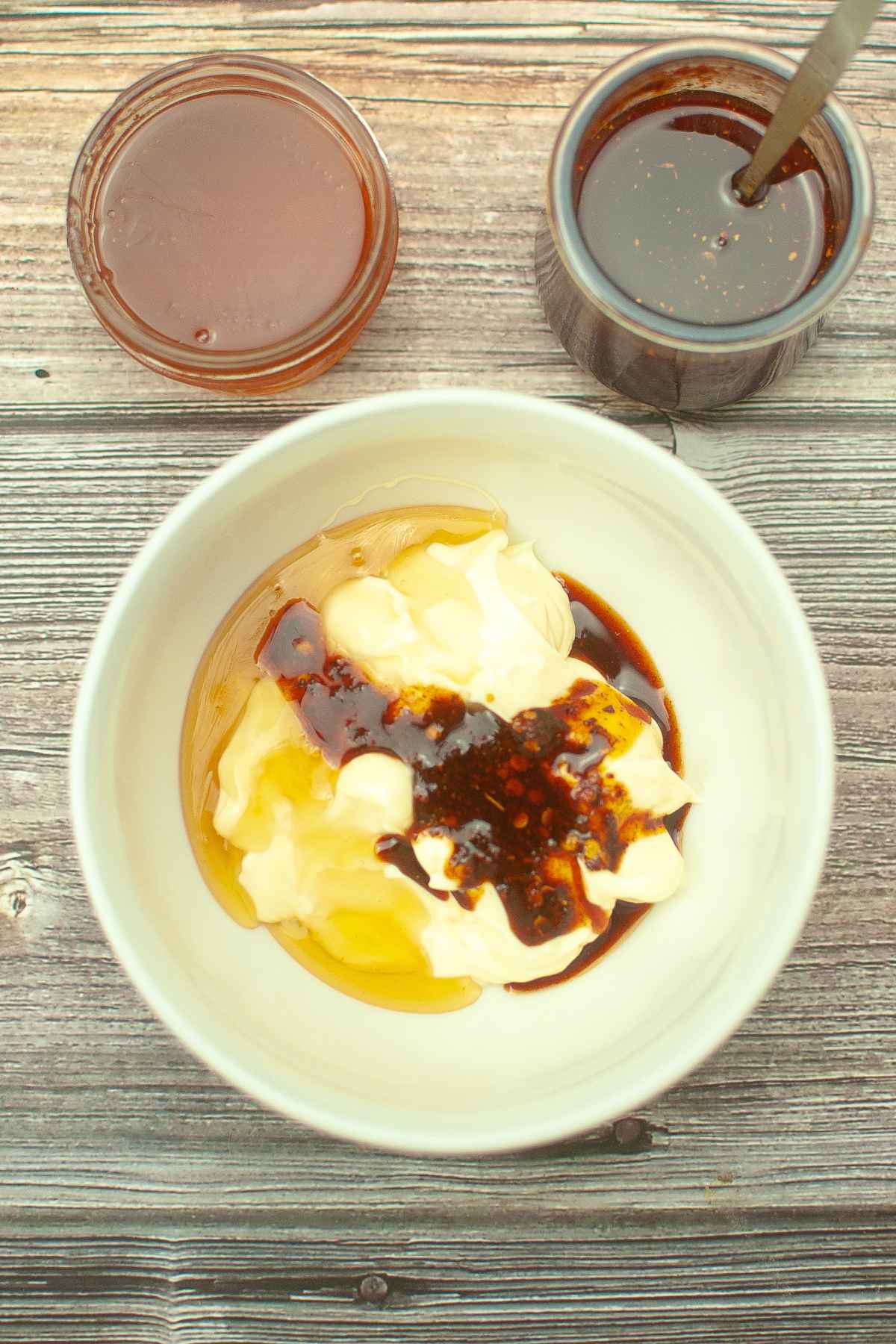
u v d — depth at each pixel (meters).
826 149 0.42
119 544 0.46
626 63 0.41
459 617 0.43
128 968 0.39
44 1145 0.46
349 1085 0.41
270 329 0.44
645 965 0.43
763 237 0.43
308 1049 0.42
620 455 0.41
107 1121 0.46
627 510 0.43
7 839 0.46
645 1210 0.46
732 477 0.46
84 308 0.46
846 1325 0.46
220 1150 0.46
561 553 0.45
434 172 0.46
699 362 0.42
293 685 0.44
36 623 0.46
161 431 0.46
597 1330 0.46
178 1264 0.46
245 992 0.42
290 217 0.45
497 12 0.46
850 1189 0.46
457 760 0.43
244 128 0.45
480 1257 0.46
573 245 0.41
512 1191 0.46
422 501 0.44
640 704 0.45
